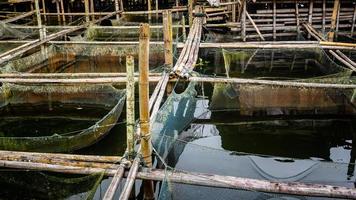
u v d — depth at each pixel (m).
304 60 12.59
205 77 8.73
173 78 8.63
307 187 4.87
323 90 8.70
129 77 5.07
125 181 5.29
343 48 10.97
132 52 12.65
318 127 9.00
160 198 5.23
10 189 6.15
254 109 8.95
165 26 8.71
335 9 14.04
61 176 6.57
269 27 14.74
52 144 7.00
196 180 5.10
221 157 7.54
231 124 9.10
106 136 8.12
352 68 9.48
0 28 14.73
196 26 13.84
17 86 9.03
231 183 5.01
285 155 8.09
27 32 14.74
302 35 14.52
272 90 8.73
